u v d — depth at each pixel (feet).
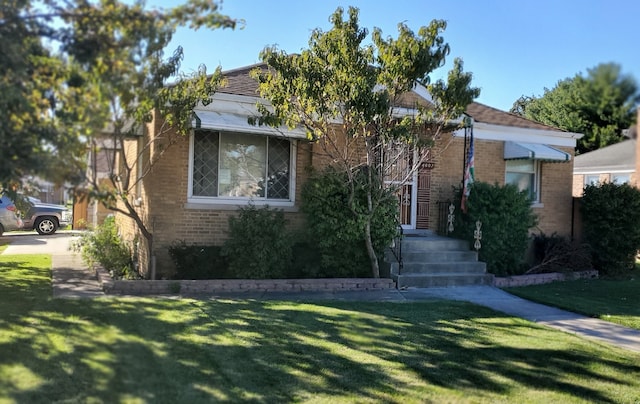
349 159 33.37
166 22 14.16
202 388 15.28
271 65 30.17
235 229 31.96
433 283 34.50
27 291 27.40
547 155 42.63
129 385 15.20
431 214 42.22
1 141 12.84
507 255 38.19
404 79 29.48
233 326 21.68
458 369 17.95
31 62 13.30
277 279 31.86
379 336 21.42
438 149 39.52
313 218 34.19
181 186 34.09
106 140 20.33
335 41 28.53
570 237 45.70
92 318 21.67
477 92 29.84
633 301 31.24
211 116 32.96
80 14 13.33
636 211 42.04
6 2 12.98
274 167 36.99
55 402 13.89
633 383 17.12
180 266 32.63
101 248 35.22
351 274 34.68
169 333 20.18
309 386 15.90
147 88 18.98
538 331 23.45
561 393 16.10
